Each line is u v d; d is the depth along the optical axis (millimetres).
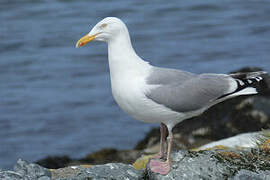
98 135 17781
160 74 8062
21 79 22453
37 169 8414
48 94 20969
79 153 16719
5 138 17828
